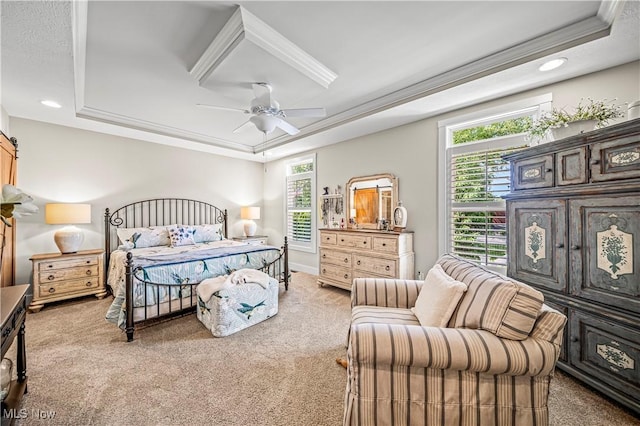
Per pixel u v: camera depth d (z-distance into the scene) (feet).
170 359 6.84
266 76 7.59
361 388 4.13
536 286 6.57
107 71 8.09
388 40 6.72
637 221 4.81
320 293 12.53
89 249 12.47
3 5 4.67
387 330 4.08
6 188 3.81
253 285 9.01
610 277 5.17
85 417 4.94
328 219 15.11
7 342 4.08
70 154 12.07
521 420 3.98
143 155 14.37
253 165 19.31
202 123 12.98
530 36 6.59
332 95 9.86
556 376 6.08
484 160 9.44
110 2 5.37
